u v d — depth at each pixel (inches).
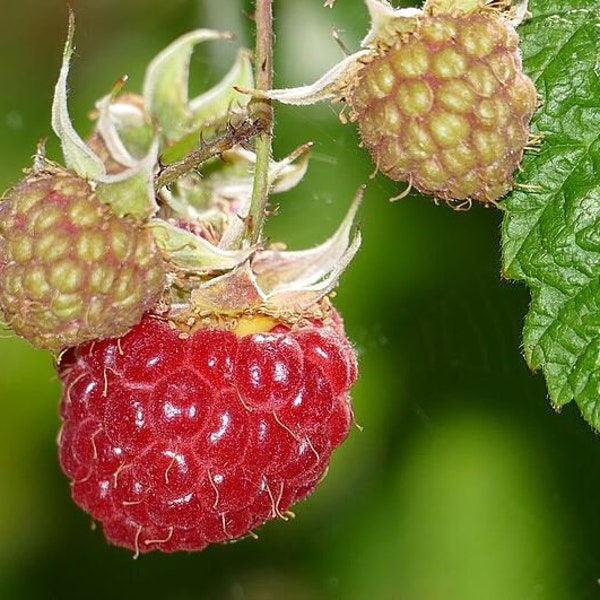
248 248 8.9
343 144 11.1
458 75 8.8
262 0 8.9
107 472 8.9
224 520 8.9
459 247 11.3
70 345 8.8
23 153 11.3
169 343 8.9
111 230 8.7
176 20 11.2
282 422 8.9
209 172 9.4
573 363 9.1
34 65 11.3
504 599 11.5
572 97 9.2
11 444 11.4
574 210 9.1
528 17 9.1
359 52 8.9
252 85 9.5
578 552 11.5
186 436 8.8
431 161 8.8
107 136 9.1
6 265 8.7
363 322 11.4
